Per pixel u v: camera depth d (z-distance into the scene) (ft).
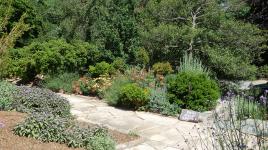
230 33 43.57
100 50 46.50
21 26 33.81
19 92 27.12
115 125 28.89
